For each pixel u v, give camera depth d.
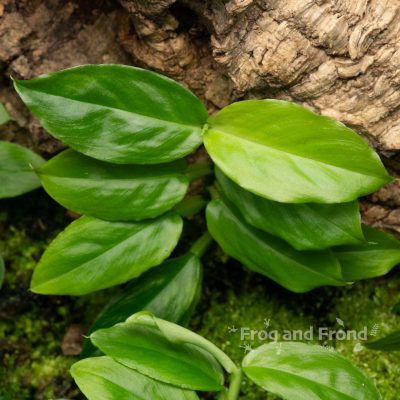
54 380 0.47
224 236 0.43
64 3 0.44
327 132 0.40
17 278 0.47
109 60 0.44
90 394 0.40
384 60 0.41
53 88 0.40
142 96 0.41
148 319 0.41
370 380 0.41
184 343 0.42
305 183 0.40
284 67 0.41
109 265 0.42
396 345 0.43
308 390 0.41
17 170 0.44
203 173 0.44
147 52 0.43
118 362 0.41
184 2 0.41
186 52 0.43
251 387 0.46
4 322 0.47
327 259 0.42
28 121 0.45
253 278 0.47
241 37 0.41
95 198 0.42
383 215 0.44
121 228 0.42
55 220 0.48
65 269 0.42
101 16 0.44
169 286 0.44
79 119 0.41
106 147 0.41
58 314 0.47
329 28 0.41
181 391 0.41
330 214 0.41
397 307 0.45
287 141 0.40
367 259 0.43
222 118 0.41
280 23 0.41
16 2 0.44
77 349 0.47
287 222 0.41
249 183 0.40
